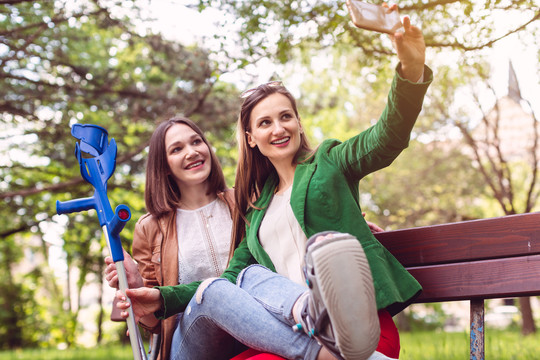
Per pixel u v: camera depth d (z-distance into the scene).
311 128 11.31
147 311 2.02
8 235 8.89
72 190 8.37
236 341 2.08
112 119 8.02
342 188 1.97
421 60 1.69
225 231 2.62
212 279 1.90
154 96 8.01
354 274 1.38
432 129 12.13
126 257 2.12
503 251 2.01
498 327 14.45
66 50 7.67
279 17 4.29
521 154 14.29
